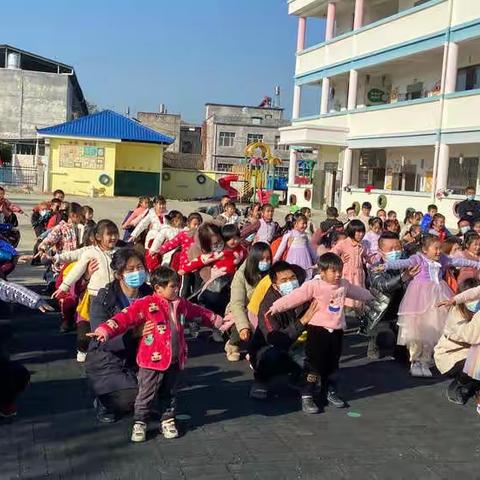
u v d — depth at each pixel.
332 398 6.27
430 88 27.77
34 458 4.76
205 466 4.72
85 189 43.97
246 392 6.57
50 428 5.35
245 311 6.67
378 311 8.03
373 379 7.31
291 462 4.86
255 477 4.57
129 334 5.29
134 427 5.17
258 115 71.69
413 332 7.37
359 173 31.67
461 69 25.59
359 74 31.28
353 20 33.25
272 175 45.06
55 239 9.24
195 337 8.87
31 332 8.73
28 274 13.30
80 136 43.41
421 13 25.31
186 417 5.76
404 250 9.34
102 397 5.33
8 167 47.12
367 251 9.64
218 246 8.40
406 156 28.58
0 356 5.45
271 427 5.59
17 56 56.66
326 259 5.89
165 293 5.16
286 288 6.25
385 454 5.10
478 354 6.06
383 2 30.98
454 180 25.55
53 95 56.66
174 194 49.97
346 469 4.78
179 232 9.73
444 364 6.48
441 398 6.65
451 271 8.33
